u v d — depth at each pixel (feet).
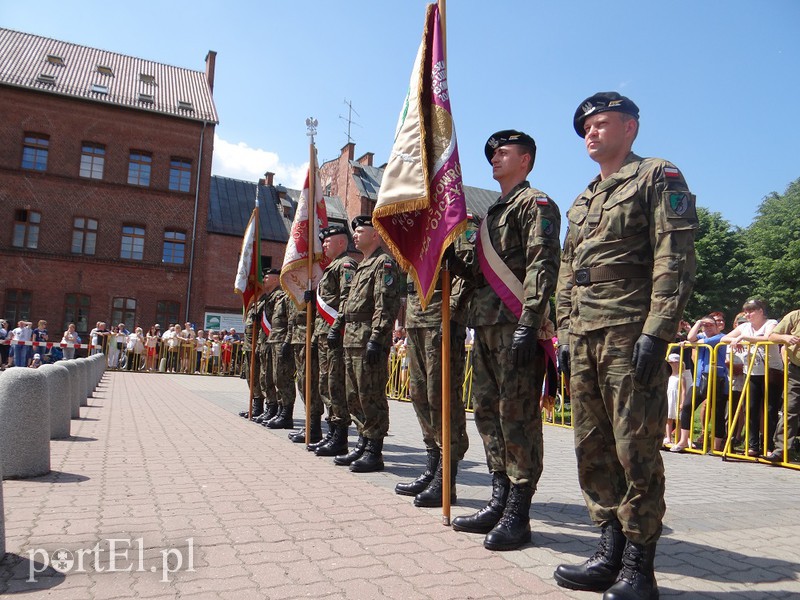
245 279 32.71
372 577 9.75
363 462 18.74
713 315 27.96
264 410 32.94
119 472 17.12
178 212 105.19
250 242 33.04
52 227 97.66
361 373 18.78
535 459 11.97
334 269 22.81
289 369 28.68
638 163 9.82
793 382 23.02
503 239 12.38
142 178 103.81
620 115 10.21
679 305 8.75
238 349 83.76
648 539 9.02
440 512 13.99
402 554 10.91
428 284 12.95
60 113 98.89
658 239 9.09
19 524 11.85
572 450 26.45
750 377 24.88
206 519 12.61
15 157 96.22
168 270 104.01
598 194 10.09
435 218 12.95
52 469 17.28
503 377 12.03
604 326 9.40
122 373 76.28
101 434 24.54
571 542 12.05
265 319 31.12
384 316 18.07
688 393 26.94
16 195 96.02
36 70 101.81
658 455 9.16
